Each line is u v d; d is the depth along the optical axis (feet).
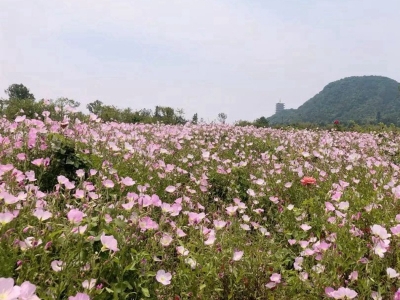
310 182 17.72
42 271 7.63
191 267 9.48
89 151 17.03
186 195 15.80
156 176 17.08
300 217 14.55
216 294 9.36
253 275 9.78
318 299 8.98
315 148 30.04
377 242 10.18
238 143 34.19
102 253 8.10
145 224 9.45
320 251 10.43
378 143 38.91
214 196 17.85
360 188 18.01
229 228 12.42
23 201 9.75
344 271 9.51
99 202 11.04
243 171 20.12
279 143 35.01
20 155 13.53
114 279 8.02
